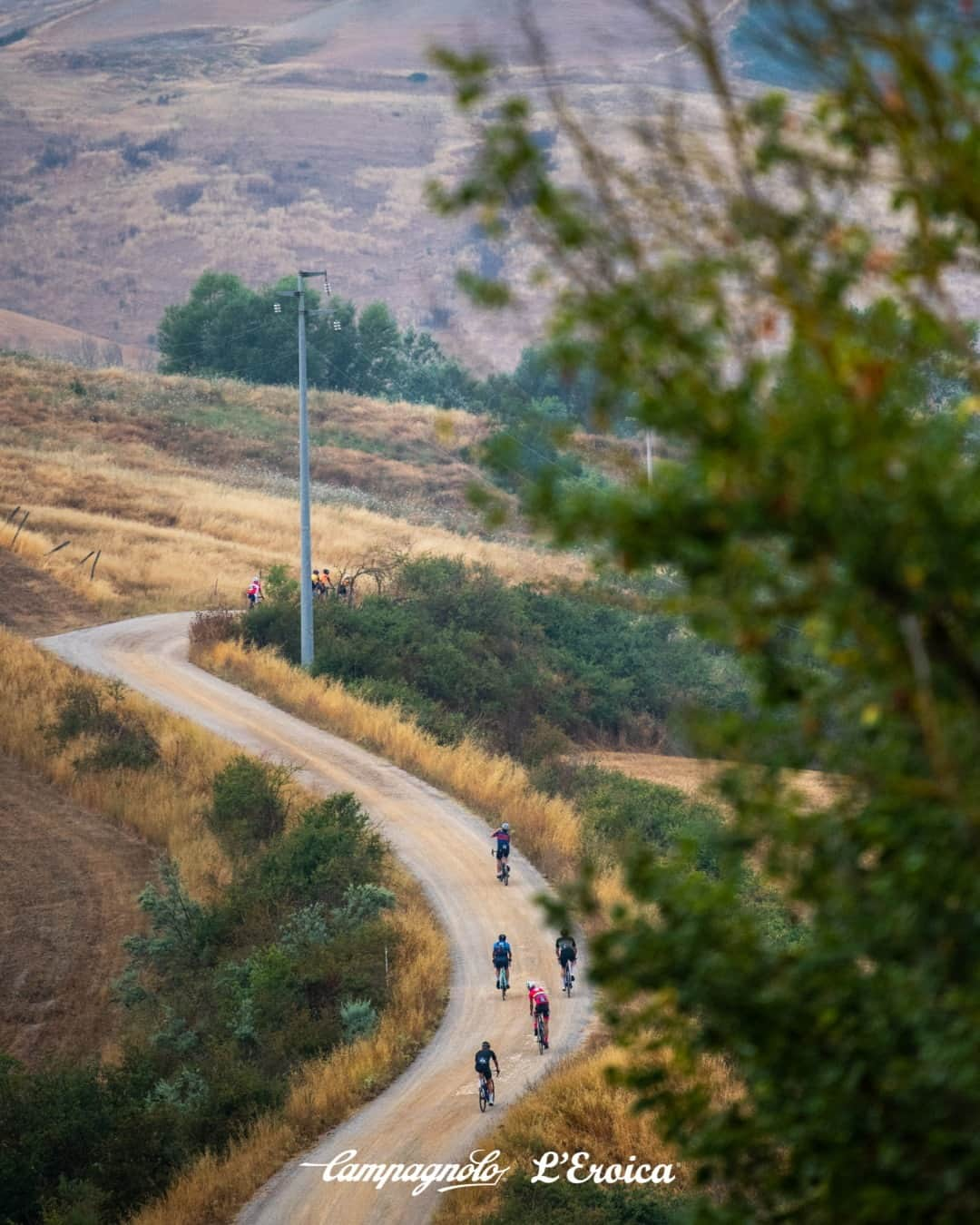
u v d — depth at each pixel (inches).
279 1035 3469.5
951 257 542.0
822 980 603.5
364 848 4453.7
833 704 580.7
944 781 500.4
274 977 3649.1
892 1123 605.3
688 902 645.9
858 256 529.3
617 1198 2364.7
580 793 5403.5
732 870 635.5
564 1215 2303.2
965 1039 549.0
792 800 619.2
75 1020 3885.3
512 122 528.4
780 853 629.9
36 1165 2906.0
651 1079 675.4
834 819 608.1
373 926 3919.8
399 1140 2883.9
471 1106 3029.0
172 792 5152.6
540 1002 3321.9
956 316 530.3
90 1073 3280.0
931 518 482.0
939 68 524.4
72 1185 2829.7
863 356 494.6
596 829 4842.5
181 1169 2938.0
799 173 540.4
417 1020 3503.9
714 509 502.9
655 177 538.9
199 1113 3107.8
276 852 4431.6
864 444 484.7
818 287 525.3
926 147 530.9
